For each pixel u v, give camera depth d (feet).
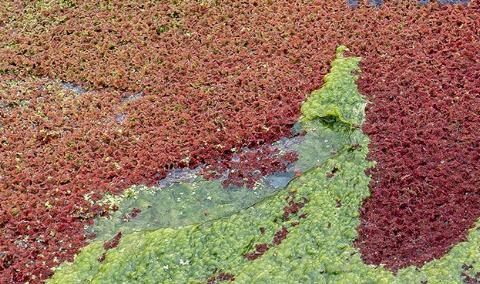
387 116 35.50
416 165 32.55
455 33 40.24
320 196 31.83
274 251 29.53
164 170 34.91
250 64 40.22
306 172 33.45
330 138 35.68
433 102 35.83
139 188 34.12
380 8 42.93
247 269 28.91
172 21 43.86
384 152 33.55
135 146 36.14
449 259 27.84
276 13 43.50
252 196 33.24
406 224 29.89
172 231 31.40
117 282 29.58
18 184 34.50
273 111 37.11
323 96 37.24
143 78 40.22
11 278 29.96
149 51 41.81
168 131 36.86
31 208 33.14
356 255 28.78
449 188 31.32
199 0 45.29
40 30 44.50
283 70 39.47
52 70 41.39
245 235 30.68
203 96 38.50
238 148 35.68
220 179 34.30
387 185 31.81
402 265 27.99
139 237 31.35
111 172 34.78
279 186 33.55
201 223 31.68
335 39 41.04
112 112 38.40
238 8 44.34
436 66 38.06
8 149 36.52
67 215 32.81
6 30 44.75
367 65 38.81
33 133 37.24
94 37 43.24
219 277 28.89
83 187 34.14
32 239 31.86
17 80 41.32
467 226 29.45
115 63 41.32
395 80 37.40
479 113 35.01
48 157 35.76
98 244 31.35
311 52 40.34
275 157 35.01
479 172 31.86
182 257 30.14
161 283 29.22
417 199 31.04
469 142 33.47
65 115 38.37
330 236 29.89
